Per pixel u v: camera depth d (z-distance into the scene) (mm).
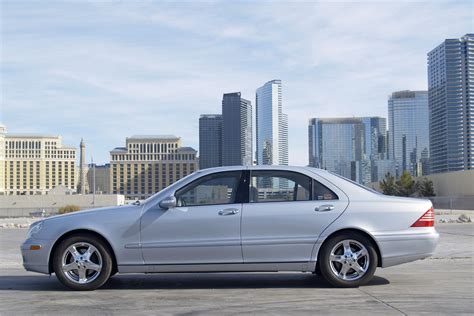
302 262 8430
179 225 8430
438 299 7754
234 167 8836
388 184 79062
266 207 8508
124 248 8438
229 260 8406
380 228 8508
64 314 7051
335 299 7773
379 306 7309
